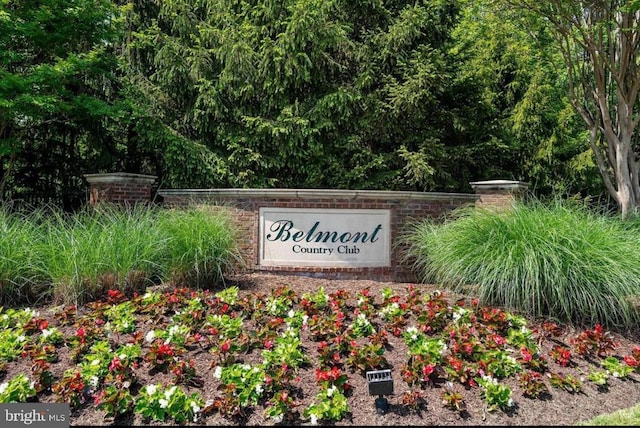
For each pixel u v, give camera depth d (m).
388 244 7.09
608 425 3.26
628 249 5.07
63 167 11.15
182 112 10.11
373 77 9.59
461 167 10.63
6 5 7.64
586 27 8.51
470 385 3.61
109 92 10.29
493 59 13.21
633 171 9.16
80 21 8.14
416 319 4.67
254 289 5.73
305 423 3.17
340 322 4.39
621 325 4.95
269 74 9.30
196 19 10.03
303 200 6.90
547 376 3.88
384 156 9.78
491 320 4.58
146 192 7.64
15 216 5.98
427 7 9.95
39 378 3.40
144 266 5.48
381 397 3.31
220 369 3.51
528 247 5.03
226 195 7.04
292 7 9.05
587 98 9.80
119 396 3.17
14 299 5.20
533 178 12.40
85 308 4.92
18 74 7.52
